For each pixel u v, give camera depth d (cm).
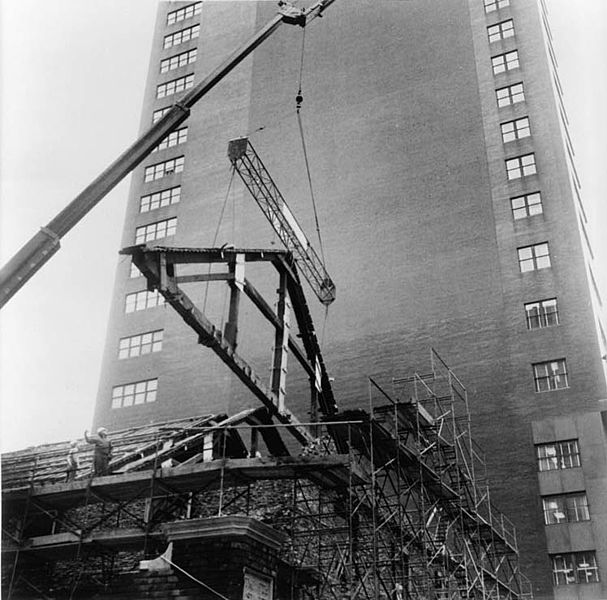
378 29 6488
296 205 5934
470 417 4466
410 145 5788
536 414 4450
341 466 2200
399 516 2688
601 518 4062
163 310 6169
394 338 5075
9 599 2341
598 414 4306
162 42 7631
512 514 4241
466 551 3331
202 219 6362
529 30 5800
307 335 3522
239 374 2722
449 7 6231
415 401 3025
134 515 2423
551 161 5228
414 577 2828
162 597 2097
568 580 4003
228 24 7331
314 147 6172
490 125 5562
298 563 2423
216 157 6638
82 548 2292
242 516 2044
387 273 5341
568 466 4256
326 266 5538
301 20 3531
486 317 4878
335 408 3641
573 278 4775
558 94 6097
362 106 6162
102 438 2420
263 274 5794
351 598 2436
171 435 2659
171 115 2809
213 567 2061
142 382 5903
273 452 3062
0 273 2041
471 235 5219
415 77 6069
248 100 6756
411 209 5516
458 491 3241
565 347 4575
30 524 2508
